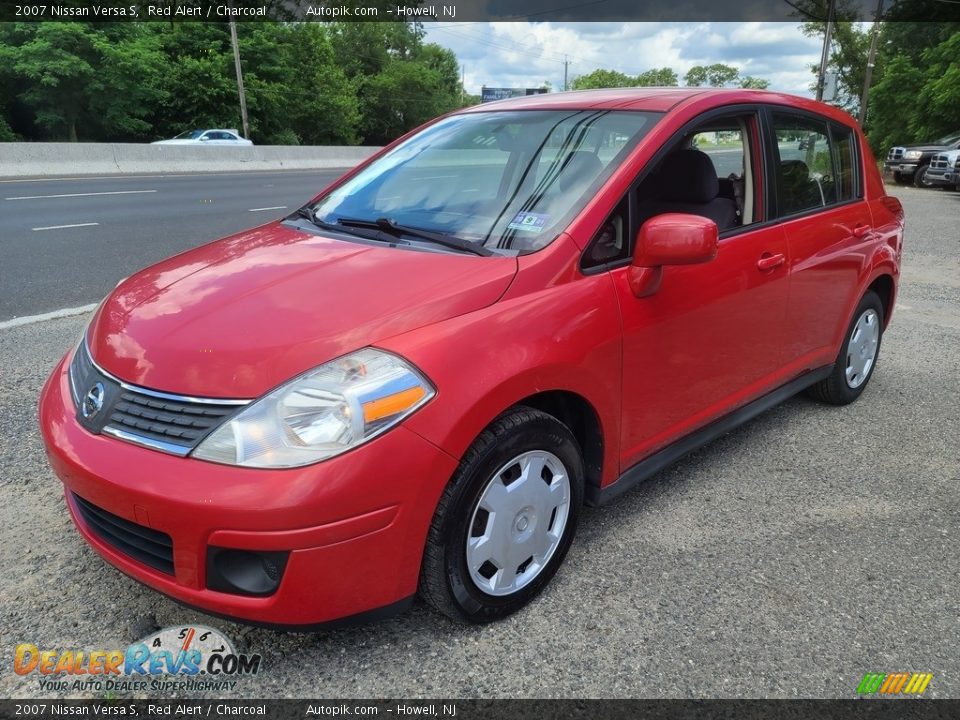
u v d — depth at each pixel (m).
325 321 2.06
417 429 1.94
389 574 2.00
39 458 3.36
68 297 6.15
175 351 2.04
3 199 12.75
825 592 2.53
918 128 27.41
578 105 3.08
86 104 30.64
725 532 2.89
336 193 3.30
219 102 35.69
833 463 3.51
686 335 2.76
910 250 9.70
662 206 2.85
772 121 3.29
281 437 1.86
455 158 3.09
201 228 10.01
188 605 1.98
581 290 2.38
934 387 4.56
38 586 2.48
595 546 2.78
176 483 1.86
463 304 2.15
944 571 2.67
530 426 2.22
